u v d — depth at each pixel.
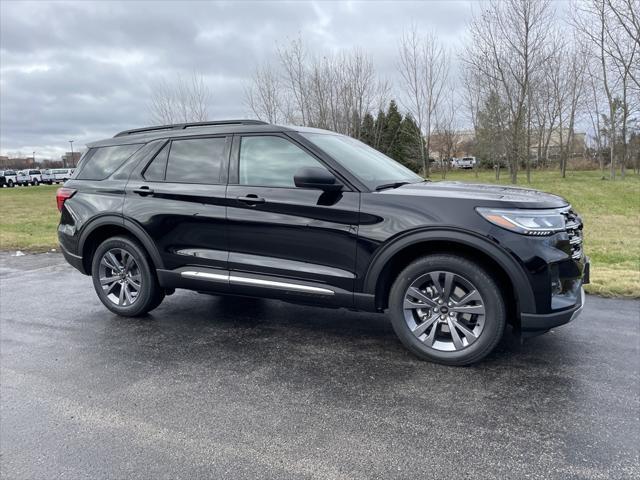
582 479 2.12
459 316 3.30
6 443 2.49
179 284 4.14
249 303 4.95
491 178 31.83
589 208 15.50
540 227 3.02
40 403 2.90
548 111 30.36
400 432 2.53
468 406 2.78
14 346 3.83
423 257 3.30
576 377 3.11
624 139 29.09
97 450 2.41
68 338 4.00
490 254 3.04
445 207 3.17
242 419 2.68
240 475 2.20
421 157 27.88
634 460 2.25
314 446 2.41
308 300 3.64
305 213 3.52
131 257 4.39
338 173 3.48
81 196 4.58
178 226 4.04
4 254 8.29
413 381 3.11
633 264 6.54
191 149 4.11
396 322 3.44
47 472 2.25
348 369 3.31
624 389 2.94
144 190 4.20
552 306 3.06
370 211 3.33
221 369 3.34
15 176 54.59
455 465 2.24
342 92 22.03
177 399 2.92
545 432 2.50
